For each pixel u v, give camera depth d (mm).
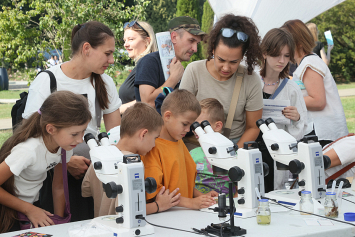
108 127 2910
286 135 2291
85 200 2740
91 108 2668
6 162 2072
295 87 3332
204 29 15523
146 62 3314
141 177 1711
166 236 1666
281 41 3066
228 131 2943
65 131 1997
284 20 5176
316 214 1984
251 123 3006
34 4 8648
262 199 1831
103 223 1767
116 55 8477
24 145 2100
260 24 5219
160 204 2055
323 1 5004
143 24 4133
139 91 3334
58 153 2219
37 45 8812
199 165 2805
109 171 1761
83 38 2510
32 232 1740
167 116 2262
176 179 2227
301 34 3523
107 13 8320
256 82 2951
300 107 3334
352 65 18484
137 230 1661
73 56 2584
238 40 2615
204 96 2994
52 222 2172
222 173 2137
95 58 2518
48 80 2518
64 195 2328
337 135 3656
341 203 2055
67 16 8109
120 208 1689
